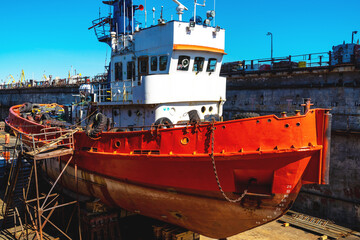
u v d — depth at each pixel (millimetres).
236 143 8289
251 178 8547
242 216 9117
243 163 8242
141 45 12164
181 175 9344
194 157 8734
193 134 8930
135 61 12445
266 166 8078
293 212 17094
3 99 55062
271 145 7934
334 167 16172
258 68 20078
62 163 13852
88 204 12289
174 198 9906
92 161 11648
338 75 16016
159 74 11047
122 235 12336
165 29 11203
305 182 8227
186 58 11422
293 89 17859
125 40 13094
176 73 11359
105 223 11859
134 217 13031
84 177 12555
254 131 8102
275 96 18719
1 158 22609
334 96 16156
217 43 12141
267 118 7973
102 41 18156
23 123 16547
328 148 7820
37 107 20031
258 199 8531
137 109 11750
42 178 17578
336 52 18719
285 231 14969
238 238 14023
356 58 15227
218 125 8531
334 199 16188
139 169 10117
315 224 15523
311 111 7855
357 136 15203
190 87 11523
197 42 11500
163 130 9430
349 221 15617
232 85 21188
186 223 10711
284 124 7824
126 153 10258
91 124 11234
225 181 8727
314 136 7891
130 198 11188
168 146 9352
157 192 10141
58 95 40844
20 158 11961
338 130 15883
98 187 12062
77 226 12852
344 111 15812
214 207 9344
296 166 7867
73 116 16812
